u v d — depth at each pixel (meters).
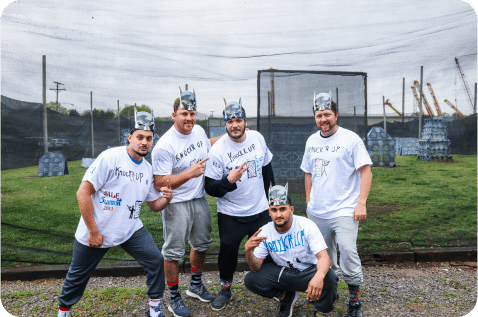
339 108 4.48
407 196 5.13
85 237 2.46
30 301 3.10
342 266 2.80
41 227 4.22
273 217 2.56
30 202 4.25
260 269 2.75
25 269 3.65
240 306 3.03
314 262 2.68
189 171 2.70
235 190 2.95
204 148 3.12
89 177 2.37
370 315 2.83
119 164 2.48
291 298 2.79
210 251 4.10
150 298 2.66
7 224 4.11
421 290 3.28
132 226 2.62
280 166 4.47
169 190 2.62
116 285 3.49
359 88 4.50
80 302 3.07
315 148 2.99
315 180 2.97
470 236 4.30
